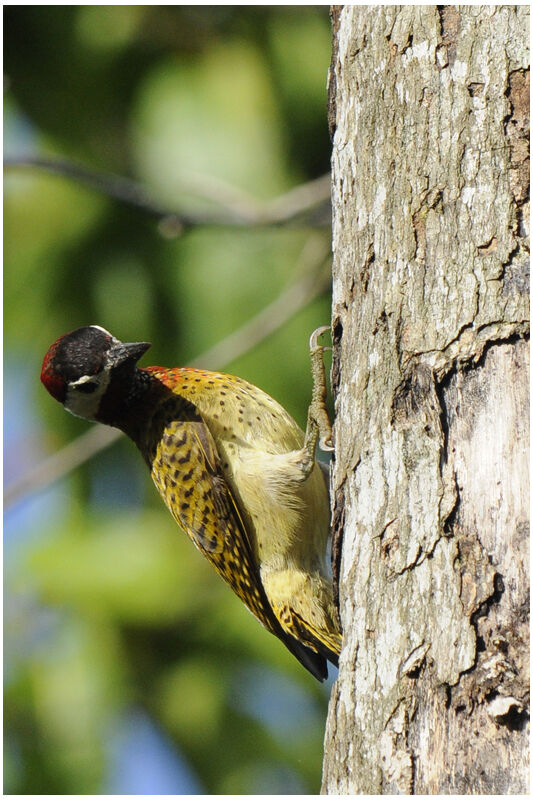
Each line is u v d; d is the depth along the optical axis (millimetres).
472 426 6105
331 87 7816
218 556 10141
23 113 14180
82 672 13633
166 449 10078
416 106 6742
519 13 6543
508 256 6211
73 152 14055
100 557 13938
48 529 14359
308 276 12930
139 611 13711
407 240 6598
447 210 6465
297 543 9625
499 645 5695
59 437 13922
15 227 13711
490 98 6469
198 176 12820
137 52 14008
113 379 10281
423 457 6219
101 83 14109
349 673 6344
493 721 5609
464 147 6484
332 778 6301
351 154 7199
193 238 13812
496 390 6074
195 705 13766
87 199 13773
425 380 6289
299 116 13805
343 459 6949
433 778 5707
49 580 13789
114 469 14469
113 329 13617
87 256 13734
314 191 12664
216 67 13867
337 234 7355
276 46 13961
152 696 13805
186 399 10141
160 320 13688
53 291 13664
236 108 13695
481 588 5816
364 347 6801
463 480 6059
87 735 13406
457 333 6246
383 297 6691
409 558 6145
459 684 5742
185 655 13930
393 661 6051
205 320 13578
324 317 13922
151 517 14297
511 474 5926
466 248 6340
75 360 10320
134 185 12336
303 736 13930
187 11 14000
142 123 13734
